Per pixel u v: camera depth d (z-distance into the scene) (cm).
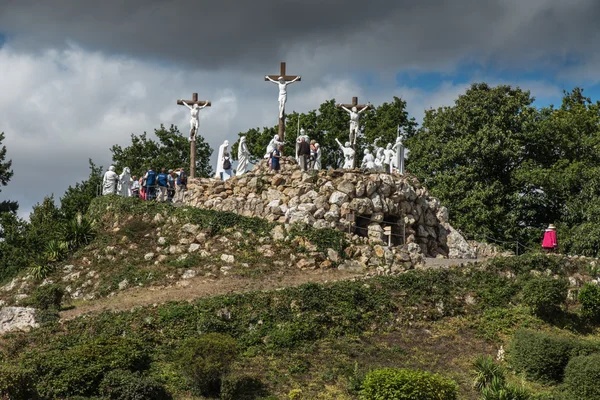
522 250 5184
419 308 3328
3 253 5138
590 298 3347
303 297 3256
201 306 3189
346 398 2714
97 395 2678
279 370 2869
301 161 4409
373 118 6469
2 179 6456
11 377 2583
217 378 2748
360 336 3153
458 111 5584
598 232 4572
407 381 2559
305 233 3934
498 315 3319
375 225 4175
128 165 6625
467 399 2739
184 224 4069
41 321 3266
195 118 5012
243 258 3831
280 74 4756
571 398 2669
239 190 4334
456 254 4466
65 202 5903
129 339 2917
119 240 4056
